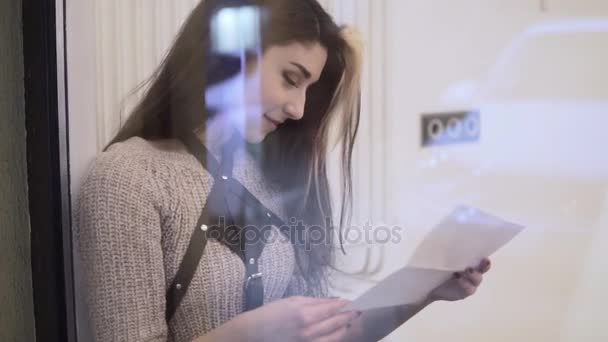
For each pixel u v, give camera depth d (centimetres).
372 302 90
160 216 79
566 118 99
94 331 78
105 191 77
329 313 88
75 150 77
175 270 80
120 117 78
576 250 102
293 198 85
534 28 97
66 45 76
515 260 98
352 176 88
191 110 80
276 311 84
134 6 78
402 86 90
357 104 87
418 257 92
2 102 77
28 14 75
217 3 80
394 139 90
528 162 98
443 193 93
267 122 83
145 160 79
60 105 76
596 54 100
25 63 76
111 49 77
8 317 79
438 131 93
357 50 87
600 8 100
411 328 93
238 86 82
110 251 78
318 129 86
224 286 82
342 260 88
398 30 89
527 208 98
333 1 85
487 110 95
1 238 78
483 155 95
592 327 104
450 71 93
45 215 76
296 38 83
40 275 77
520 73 97
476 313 97
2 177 78
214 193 81
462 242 94
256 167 83
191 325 81
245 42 81
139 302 79
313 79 85
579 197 101
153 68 79
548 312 101
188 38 80
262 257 83
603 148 102
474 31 94
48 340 77
